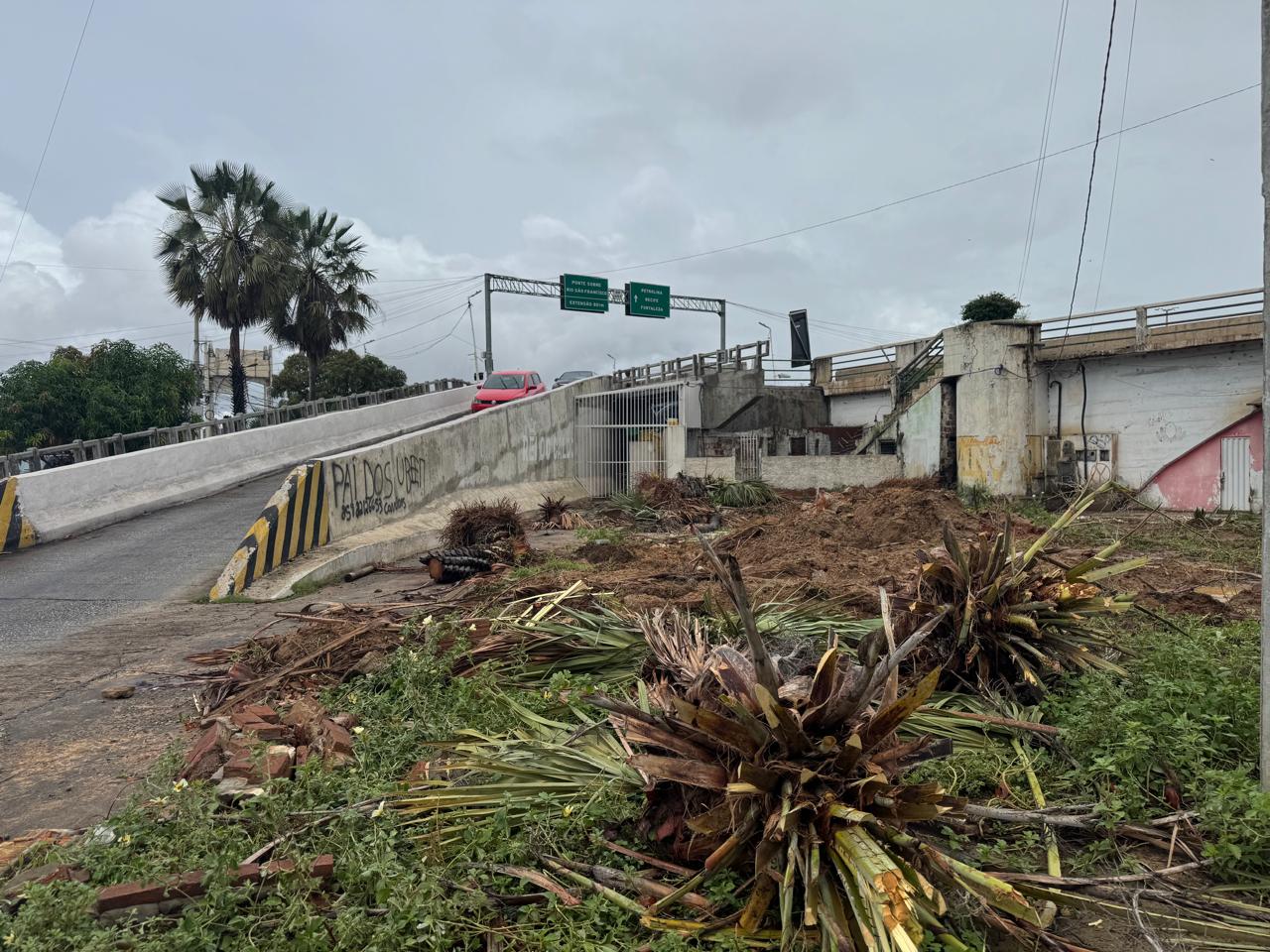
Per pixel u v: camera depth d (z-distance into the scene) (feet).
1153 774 13.25
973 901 9.57
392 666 19.17
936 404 75.36
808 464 77.77
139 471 55.93
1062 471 70.64
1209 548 40.40
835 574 31.94
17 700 20.24
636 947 9.17
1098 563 17.22
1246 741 13.92
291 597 33.71
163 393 87.45
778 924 9.45
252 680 20.12
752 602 24.68
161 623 29.22
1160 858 11.44
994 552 17.35
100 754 16.33
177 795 12.05
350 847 10.83
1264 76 12.31
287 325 111.34
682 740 10.45
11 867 11.12
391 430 97.50
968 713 15.76
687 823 9.80
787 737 9.55
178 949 8.77
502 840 11.08
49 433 78.79
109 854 10.66
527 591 26.37
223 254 93.25
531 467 74.90
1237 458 61.31
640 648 18.92
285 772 13.79
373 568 39.47
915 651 17.53
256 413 85.61
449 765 13.60
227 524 50.34
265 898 10.02
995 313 92.99
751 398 89.35
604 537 47.73
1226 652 19.40
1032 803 12.72
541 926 9.73
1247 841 11.04
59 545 45.70
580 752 13.48
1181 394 64.13
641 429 84.28
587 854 11.10
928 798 9.25
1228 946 9.57
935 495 54.03
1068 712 15.39
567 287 127.65
